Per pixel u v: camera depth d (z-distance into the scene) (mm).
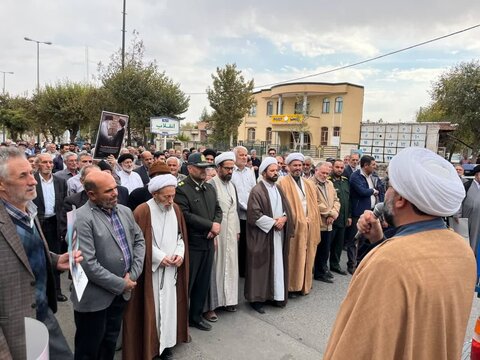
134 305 3027
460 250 1190
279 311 4336
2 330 1682
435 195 1160
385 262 1129
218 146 28328
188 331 3504
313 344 3592
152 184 3189
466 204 5609
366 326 1120
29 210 2166
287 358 3328
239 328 3873
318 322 4066
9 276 1838
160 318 3121
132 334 3021
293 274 4730
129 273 2738
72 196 4137
